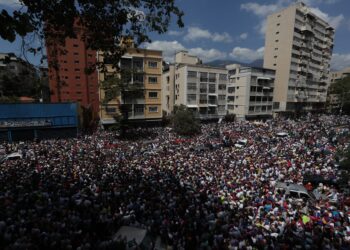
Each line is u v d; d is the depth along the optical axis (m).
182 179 19.06
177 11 6.68
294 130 45.31
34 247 10.16
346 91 77.44
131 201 14.85
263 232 11.91
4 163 23.27
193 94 57.12
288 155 26.41
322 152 27.67
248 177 19.66
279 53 71.12
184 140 37.22
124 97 43.16
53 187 16.55
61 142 33.50
